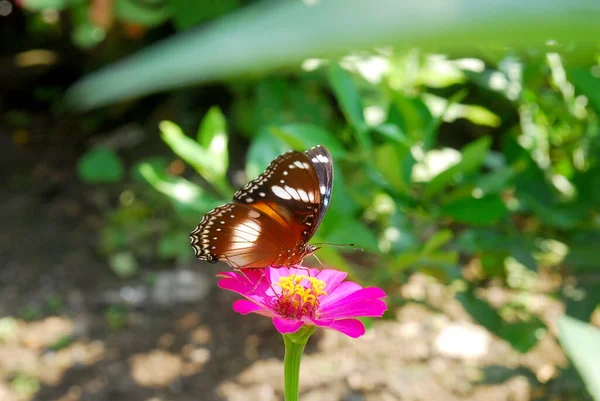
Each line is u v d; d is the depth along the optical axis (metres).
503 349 0.81
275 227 0.39
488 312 0.58
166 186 0.58
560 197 0.61
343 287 0.39
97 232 1.09
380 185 0.55
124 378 0.78
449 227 0.83
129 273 0.99
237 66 0.06
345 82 0.54
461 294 0.59
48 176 1.26
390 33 0.05
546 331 0.61
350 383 0.77
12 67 1.61
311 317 0.37
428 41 0.05
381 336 0.85
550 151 0.64
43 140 1.40
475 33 0.05
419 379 0.77
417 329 0.86
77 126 1.46
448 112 0.63
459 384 0.76
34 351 0.82
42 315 0.89
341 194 0.54
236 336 0.86
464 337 0.84
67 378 0.78
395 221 0.58
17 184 1.23
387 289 0.70
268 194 0.39
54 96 1.57
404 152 0.54
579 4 0.05
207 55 0.06
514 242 0.57
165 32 1.35
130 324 0.88
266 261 0.39
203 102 1.40
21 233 1.08
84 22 1.15
